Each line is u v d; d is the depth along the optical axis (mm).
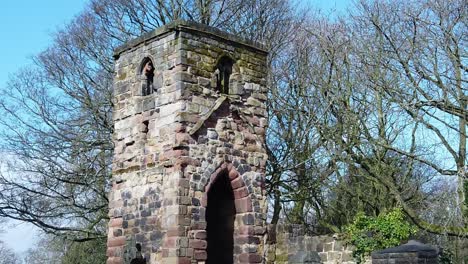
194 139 15773
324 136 25703
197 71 16172
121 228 16734
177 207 15125
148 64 17031
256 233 16531
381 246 18875
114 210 17047
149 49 16906
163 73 16344
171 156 15609
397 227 19250
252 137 17031
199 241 15344
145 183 16250
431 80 19328
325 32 29875
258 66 17625
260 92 17516
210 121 16188
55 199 27422
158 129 16188
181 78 15812
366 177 25875
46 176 27156
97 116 27812
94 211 27984
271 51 28812
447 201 20391
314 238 19984
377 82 21359
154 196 15898
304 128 27516
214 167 16016
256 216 16609
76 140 27203
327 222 29156
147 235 15883
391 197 26141
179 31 16062
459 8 19406
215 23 29859
